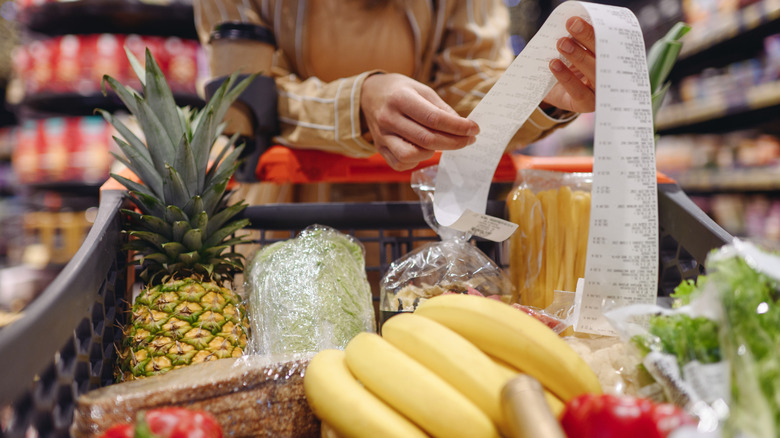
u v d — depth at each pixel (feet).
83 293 2.23
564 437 1.49
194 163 3.02
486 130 3.07
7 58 11.90
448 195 3.22
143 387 1.98
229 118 3.86
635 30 2.29
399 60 4.63
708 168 11.39
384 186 4.52
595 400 1.61
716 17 11.07
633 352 2.02
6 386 1.58
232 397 2.06
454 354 1.92
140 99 2.89
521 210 3.40
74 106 9.70
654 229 2.18
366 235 4.42
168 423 1.59
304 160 4.11
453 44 4.78
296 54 4.60
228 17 4.45
